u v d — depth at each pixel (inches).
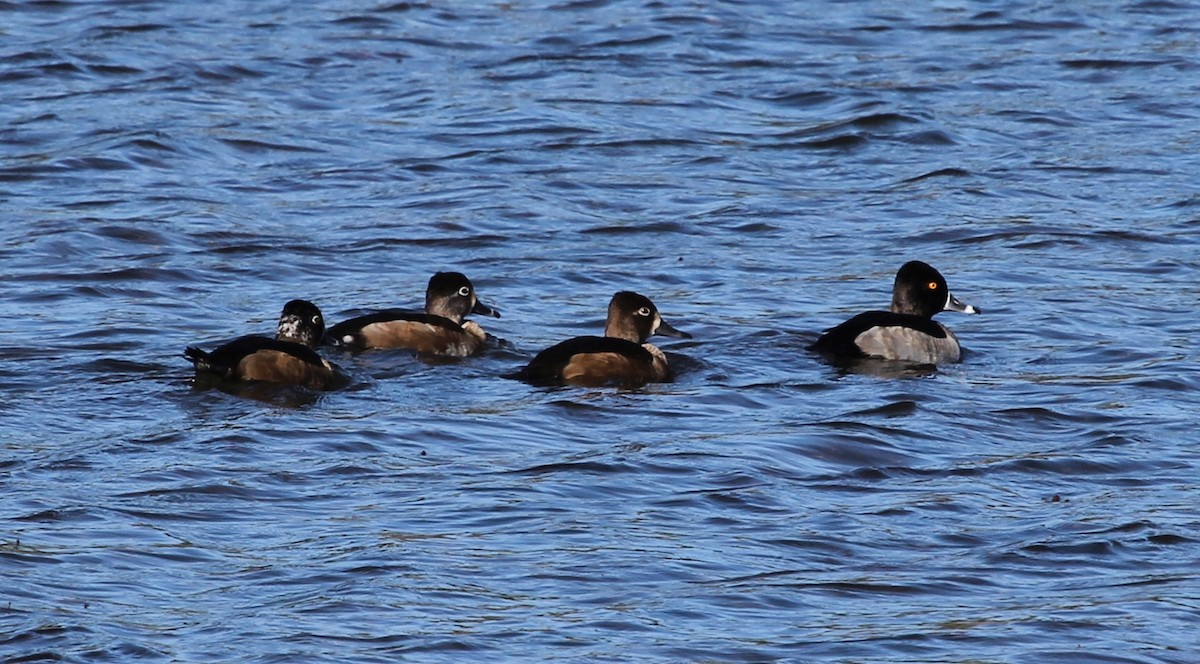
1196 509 517.0
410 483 531.5
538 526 493.0
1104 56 1320.1
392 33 1375.5
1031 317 773.3
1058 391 652.7
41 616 420.5
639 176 1039.6
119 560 459.5
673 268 864.9
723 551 478.0
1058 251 892.0
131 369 664.4
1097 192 1006.4
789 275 853.2
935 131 1133.7
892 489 534.9
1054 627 428.5
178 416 598.2
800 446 574.6
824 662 406.9
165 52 1300.4
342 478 534.9
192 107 1171.9
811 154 1098.7
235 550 471.2
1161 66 1294.3
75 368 662.5
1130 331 748.6
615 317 713.0
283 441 570.6
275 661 397.1
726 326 758.5
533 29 1393.9
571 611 433.4
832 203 990.4
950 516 510.9
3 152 1065.5
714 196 1000.9
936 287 762.2
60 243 882.1
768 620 432.5
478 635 415.8
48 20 1397.6
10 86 1213.7
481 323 770.2
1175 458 569.3
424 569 457.4
